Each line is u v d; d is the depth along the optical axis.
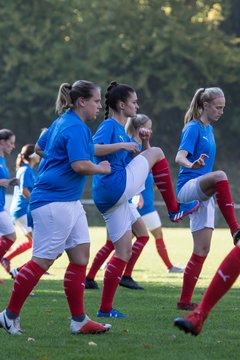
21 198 31.19
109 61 90.81
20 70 91.19
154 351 15.03
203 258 20.36
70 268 16.61
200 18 93.06
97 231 60.00
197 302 22.06
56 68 90.56
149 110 93.00
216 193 17.25
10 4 91.38
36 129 94.69
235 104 94.75
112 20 91.25
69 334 16.67
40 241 16.20
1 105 92.50
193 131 19.95
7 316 16.55
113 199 18.14
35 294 23.81
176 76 90.25
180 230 63.62
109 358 14.39
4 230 27.47
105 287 19.05
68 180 16.11
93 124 91.25
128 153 18.98
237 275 13.98
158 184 18.47
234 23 99.31
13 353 14.77
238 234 16.50
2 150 26.97
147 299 22.81
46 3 92.12
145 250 44.09
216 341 16.12
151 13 91.25
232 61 91.69
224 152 95.00
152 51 89.56
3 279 28.72
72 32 91.81
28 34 90.00
